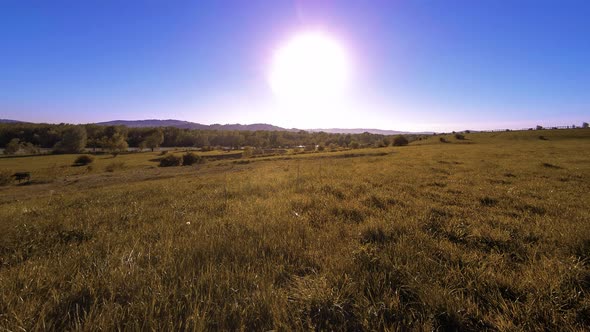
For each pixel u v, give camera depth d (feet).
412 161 81.51
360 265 10.41
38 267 10.18
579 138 263.29
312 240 13.35
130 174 120.78
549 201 25.21
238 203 23.35
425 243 13.08
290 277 9.82
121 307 7.59
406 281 9.27
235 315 7.33
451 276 9.84
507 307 8.05
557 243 13.61
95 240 14.26
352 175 47.19
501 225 16.87
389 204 23.38
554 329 7.24
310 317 7.61
